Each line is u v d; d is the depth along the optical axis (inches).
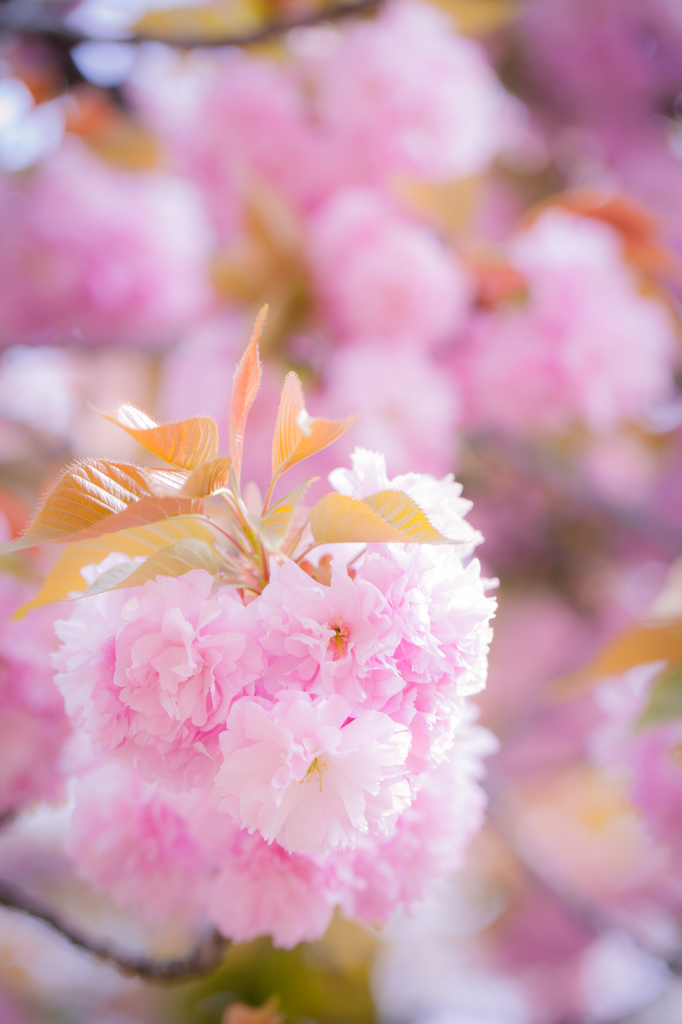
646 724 32.3
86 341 64.9
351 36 60.1
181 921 27.9
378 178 60.9
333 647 23.6
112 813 26.4
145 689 23.5
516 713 88.4
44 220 59.6
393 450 49.6
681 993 81.1
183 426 24.0
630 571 93.4
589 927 50.0
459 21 72.9
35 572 32.4
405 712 23.5
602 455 81.4
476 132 61.7
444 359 59.7
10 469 65.9
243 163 56.3
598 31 84.9
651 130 91.9
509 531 91.0
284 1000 75.6
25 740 30.0
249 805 23.1
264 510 24.7
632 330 55.1
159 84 73.4
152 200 61.7
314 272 54.2
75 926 30.0
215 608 23.5
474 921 97.3
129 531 24.5
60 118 73.2
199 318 59.9
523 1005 96.6
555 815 89.4
